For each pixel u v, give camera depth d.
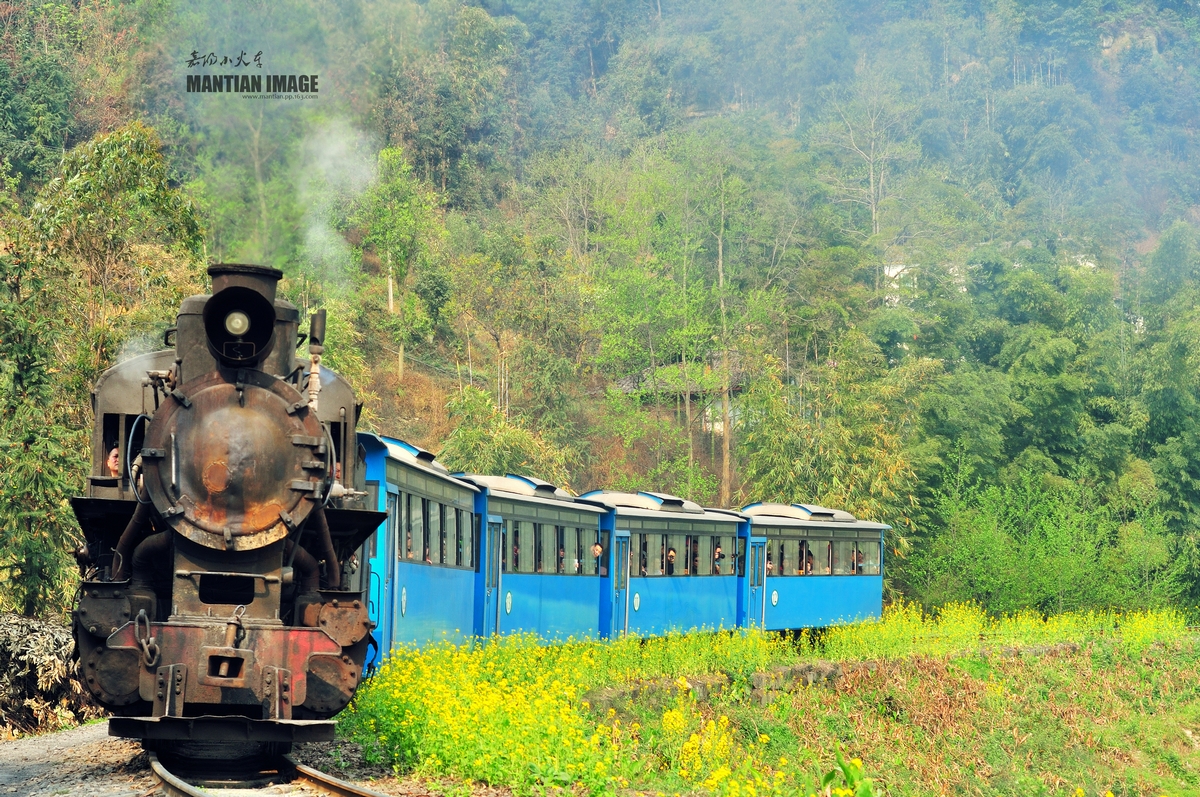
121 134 26.20
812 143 95.44
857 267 68.00
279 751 11.68
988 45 144.25
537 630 24.00
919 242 78.00
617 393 58.38
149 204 26.30
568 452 54.78
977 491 52.53
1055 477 55.50
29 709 17.33
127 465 12.12
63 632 18.03
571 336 62.34
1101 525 52.47
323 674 11.42
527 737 11.87
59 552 21.72
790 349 62.97
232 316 11.47
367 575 16.11
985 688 32.44
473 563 21.80
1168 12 164.38
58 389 24.41
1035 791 26.59
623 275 62.06
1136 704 35.78
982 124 122.50
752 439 51.44
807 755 23.72
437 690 12.89
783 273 69.00
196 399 11.55
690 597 29.56
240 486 11.44
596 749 12.27
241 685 10.95
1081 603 48.28
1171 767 31.20
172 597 11.56
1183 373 60.50
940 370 53.78
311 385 12.09
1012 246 84.88
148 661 10.84
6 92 57.44
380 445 16.55
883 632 34.31
